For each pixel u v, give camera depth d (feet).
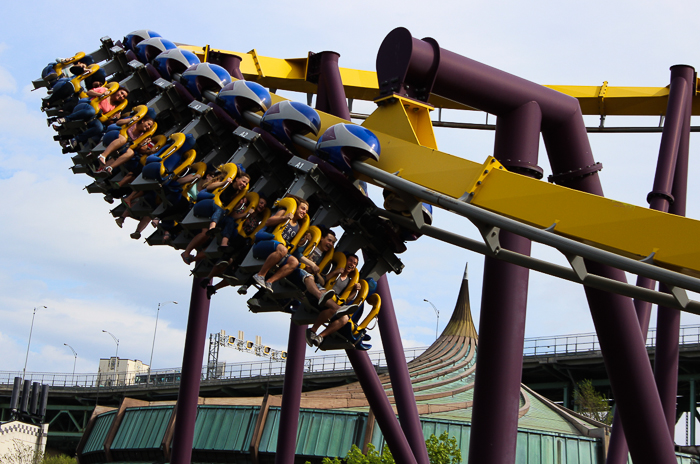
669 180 50.65
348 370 222.07
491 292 33.24
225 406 156.04
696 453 162.50
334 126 36.04
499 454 32.01
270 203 43.34
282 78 71.00
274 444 144.56
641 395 35.19
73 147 55.98
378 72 37.19
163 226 47.50
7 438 190.29
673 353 51.19
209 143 47.80
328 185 36.60
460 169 31.65
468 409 139.64
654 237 26.25
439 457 92.02
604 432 128.98
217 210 38.40
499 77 35.94
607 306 35.27
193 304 60.64
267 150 40.75
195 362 60.18
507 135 36.04
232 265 40.14
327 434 137.69
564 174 37.65
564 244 27.45
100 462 171.42
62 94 55.06
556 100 36.60
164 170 43.78
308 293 35.58
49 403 282.36
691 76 54.29
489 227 30.30
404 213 35.81
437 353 175.73
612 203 27.30
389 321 54.19
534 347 198.80
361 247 38.34
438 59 35.35
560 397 227.20
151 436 160.45
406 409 53.98
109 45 61.36
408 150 34.35
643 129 71.56
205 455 152.46
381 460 94.02
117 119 53.21
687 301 27.76
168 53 51.19
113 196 52.49
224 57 63.77
